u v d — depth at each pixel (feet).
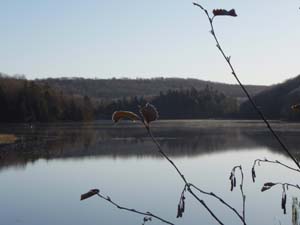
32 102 272.92
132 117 5.39
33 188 66.28
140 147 124.16
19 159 101.35
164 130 197.98
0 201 57.31
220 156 99.45
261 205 47.29
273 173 65.36
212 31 5.72
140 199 55.62
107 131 198.18
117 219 46.14
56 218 47.75
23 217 48.57
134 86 481.87
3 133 177.88
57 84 473.67
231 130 191.42
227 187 59.26
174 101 328.08
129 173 78.48
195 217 44.27
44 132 187.62
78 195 59.98
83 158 102.12
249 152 104.73
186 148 119.55
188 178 69.62
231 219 42.65
